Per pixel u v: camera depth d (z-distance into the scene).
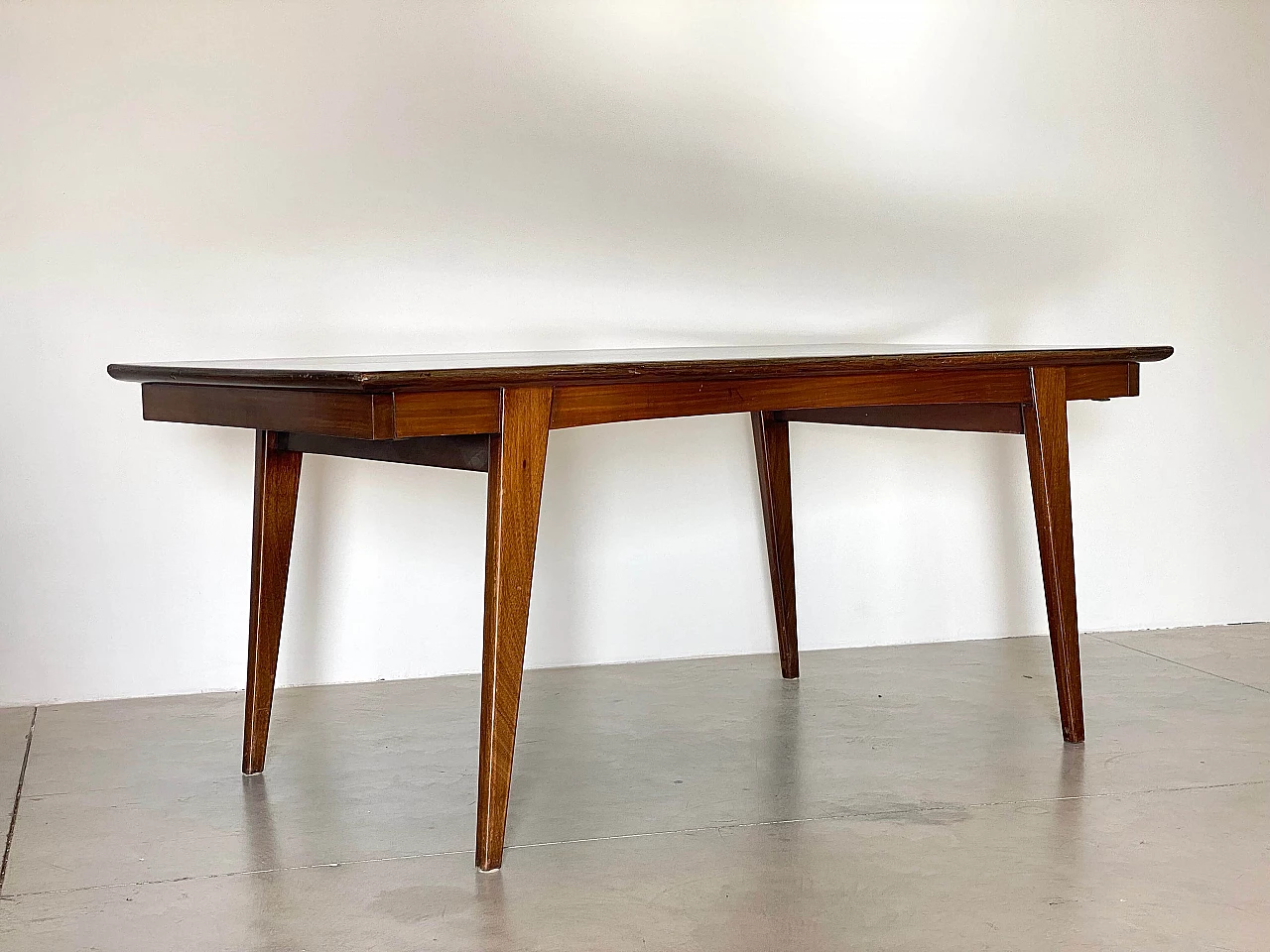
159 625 2.98
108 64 2.84
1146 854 1.93
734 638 3.32
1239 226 3.50
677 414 2.02
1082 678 3.00
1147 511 3.52
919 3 3.25
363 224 2.99
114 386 2.90
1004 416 2.49
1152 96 3.42
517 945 1.65
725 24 3.14
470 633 3.15
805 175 3.23
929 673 3.08
